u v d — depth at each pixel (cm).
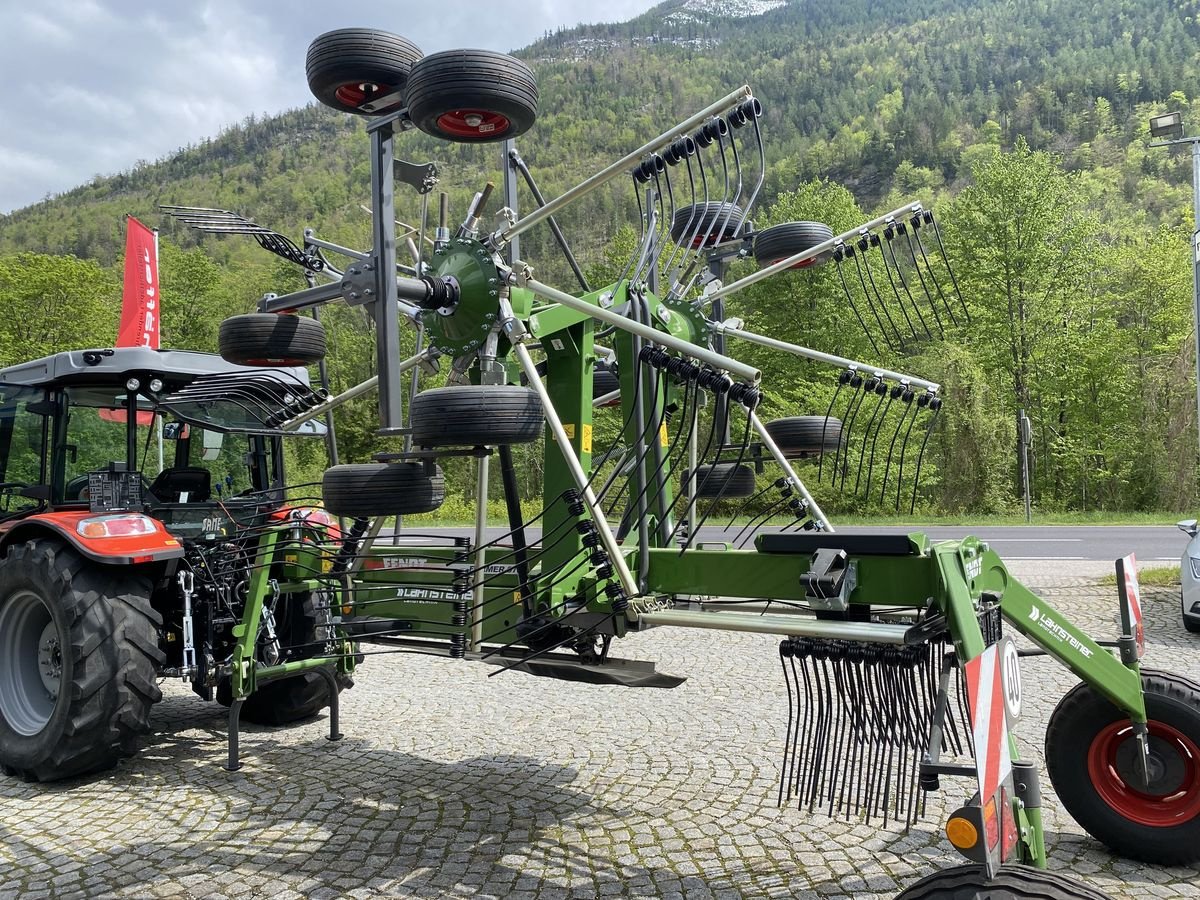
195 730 505
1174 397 2500
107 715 407
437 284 308
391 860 316
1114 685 287
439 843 330
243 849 328
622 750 438
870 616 279
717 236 379
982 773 190
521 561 337
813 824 339
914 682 251
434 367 344
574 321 336
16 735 428
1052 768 317
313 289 331
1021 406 2738
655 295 346
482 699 553
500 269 303
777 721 480
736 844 323
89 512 452
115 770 432
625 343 351
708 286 384
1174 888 284
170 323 4284
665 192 313
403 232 360
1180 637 677
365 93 314
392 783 401
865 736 262
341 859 318
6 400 504
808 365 2105
